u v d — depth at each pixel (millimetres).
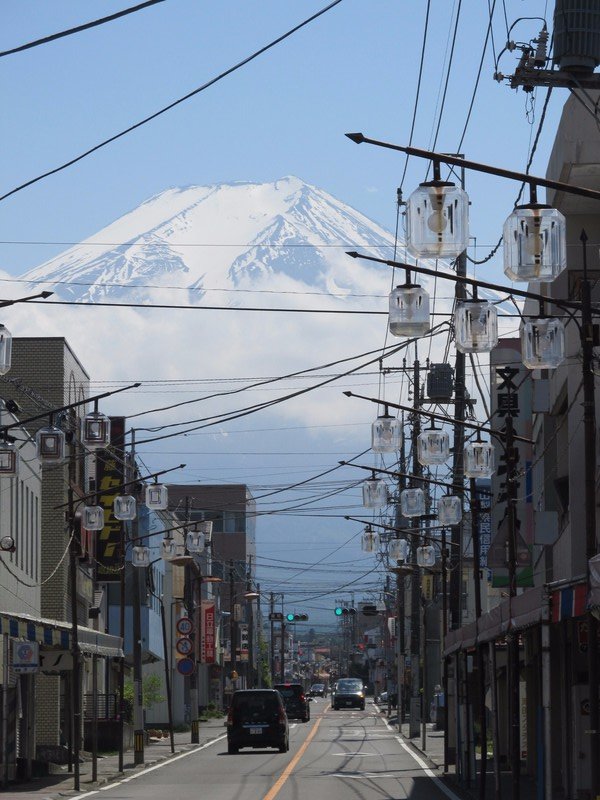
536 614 25188
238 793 37625
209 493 178125
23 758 45625
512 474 31812
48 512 62438
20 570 52656
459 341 20016
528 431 48750
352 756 57625
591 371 23016
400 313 19688
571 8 23250
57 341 63438
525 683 47094
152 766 52312
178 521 106125
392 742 71062
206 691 124250
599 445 38594
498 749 30719
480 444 32375
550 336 20828
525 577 48219
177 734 86375
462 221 16219
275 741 60125
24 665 38344
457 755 40938
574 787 33156
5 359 24000
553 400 44938
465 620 96688
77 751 39906
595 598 20562
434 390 52375
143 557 54844
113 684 78688
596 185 39500
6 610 48750
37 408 62250
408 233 16328
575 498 39906
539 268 16500
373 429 31125
